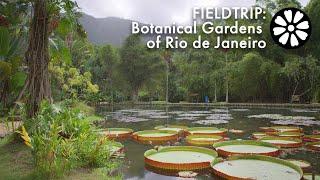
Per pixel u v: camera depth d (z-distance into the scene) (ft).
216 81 90.48
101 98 86.53
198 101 96.53
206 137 35.17
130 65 99.09
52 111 22.44
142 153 27.99
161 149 27.91
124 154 27.55
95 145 21.97
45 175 17.54
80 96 71.61
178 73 106.42
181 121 50.06
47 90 24.82
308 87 75.56
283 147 30.32
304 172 21.77
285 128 39.96
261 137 33.68
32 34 24.35
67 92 62.13
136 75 99.25
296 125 43.70
